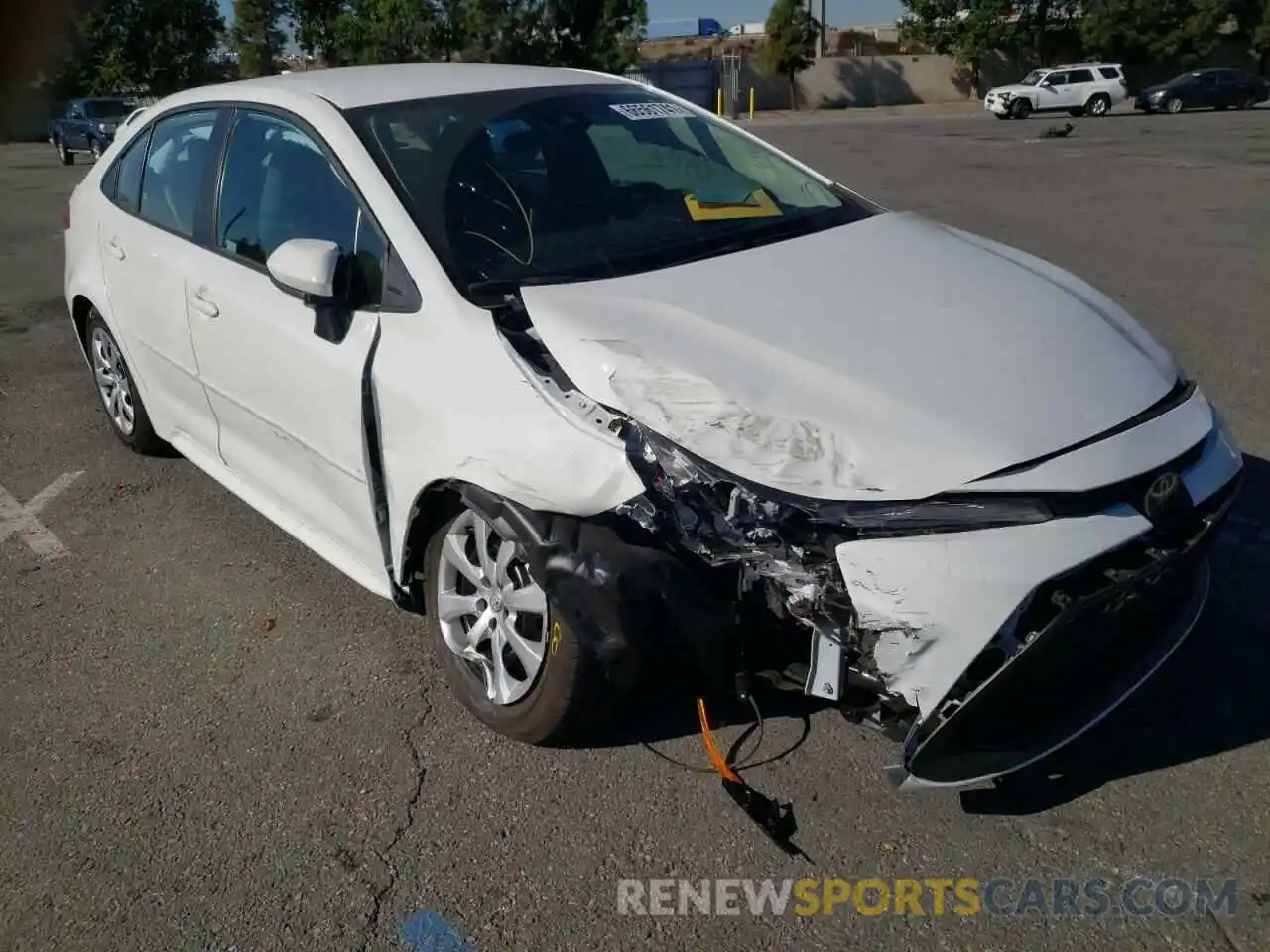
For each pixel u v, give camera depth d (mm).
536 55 37906
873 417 2533
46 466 5211
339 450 3301
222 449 4188
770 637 2693
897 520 2408
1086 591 2428
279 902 2588
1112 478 2479
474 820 2822
